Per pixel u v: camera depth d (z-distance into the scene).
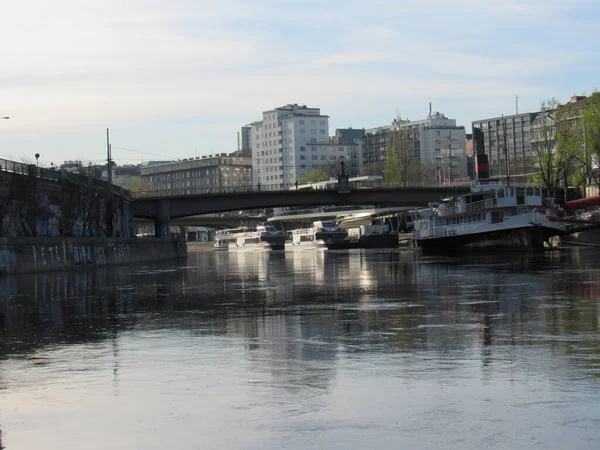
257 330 30.17
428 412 16.42
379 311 36.25
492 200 117.25
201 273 79.62
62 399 18.39
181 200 146.88
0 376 21.34
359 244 188.00
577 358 22.12
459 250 125.12
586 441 14.39
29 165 98.19
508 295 43.19
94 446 14.78
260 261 116.38
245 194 145.00
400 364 21.67
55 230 106.25
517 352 23.33
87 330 31.39
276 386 19.16
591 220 112.12
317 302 41.94
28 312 39.62
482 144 130.00
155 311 38.97
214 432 15.42
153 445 14.75
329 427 15.55
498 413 16.23
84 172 149.12
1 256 76.25
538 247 111.75
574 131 138.00
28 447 14.79
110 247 107.69
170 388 19.31
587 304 37.28
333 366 21.62
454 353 23.36
